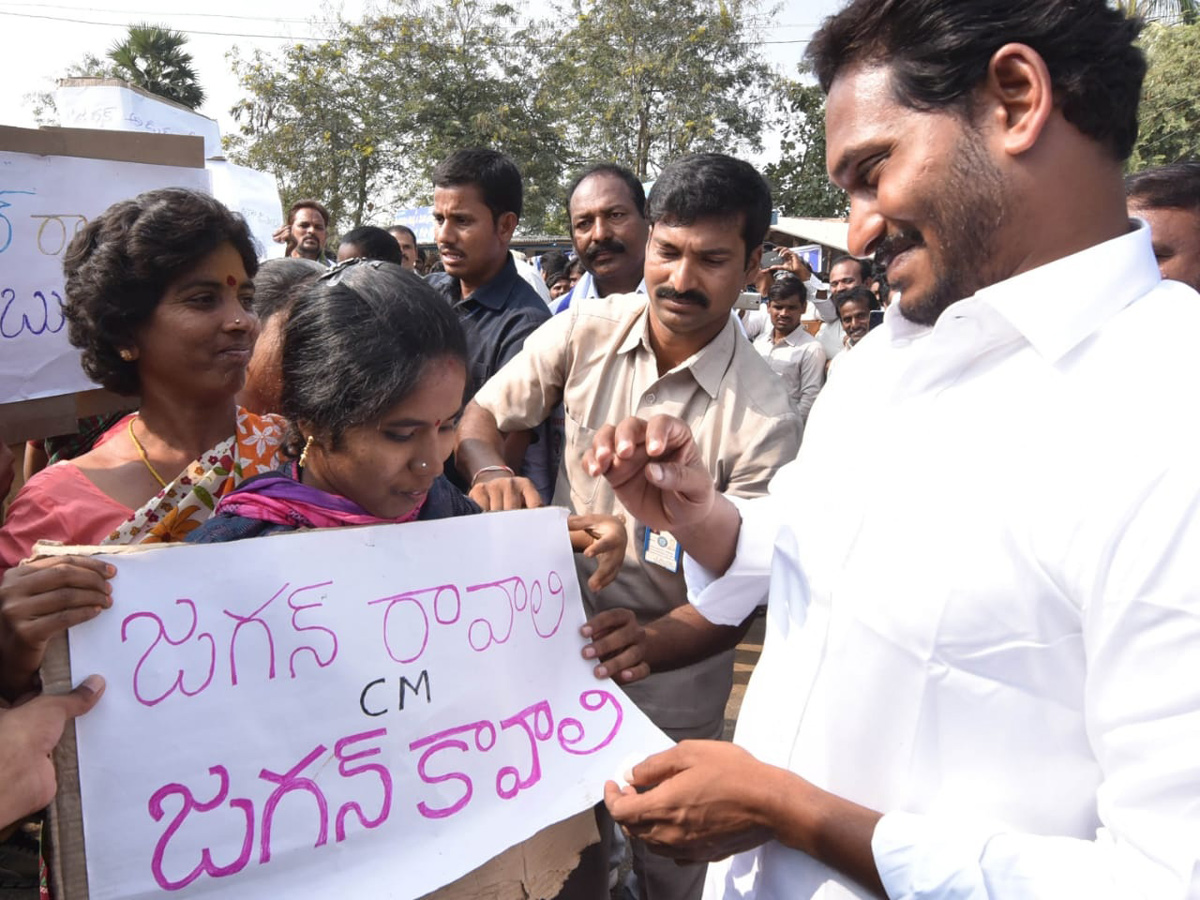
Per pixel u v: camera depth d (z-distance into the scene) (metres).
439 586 1.31
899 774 1.06
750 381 2.06
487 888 1.31
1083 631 0.91
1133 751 0.85
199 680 1.10
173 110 4.51
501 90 22.70
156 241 1.55
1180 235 2.05
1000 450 0.99
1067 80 0.93
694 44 21.88
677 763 1.21
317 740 1.17
